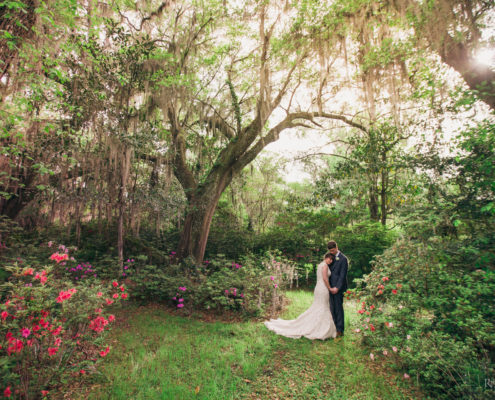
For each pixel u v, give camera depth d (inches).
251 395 96.7
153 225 323.6
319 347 136.4
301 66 313.3
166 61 299.3
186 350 128.5
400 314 125.2
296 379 107.0
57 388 94.6
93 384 98.3
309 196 394.9
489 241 129.6
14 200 296.7
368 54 236.4
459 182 165.3
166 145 278.2
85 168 234.5
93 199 237.6
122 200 241.4
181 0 323.6
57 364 94.9
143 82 262.4
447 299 117.2
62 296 96.4
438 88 219.6
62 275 207.3
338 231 346.6
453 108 204.4
